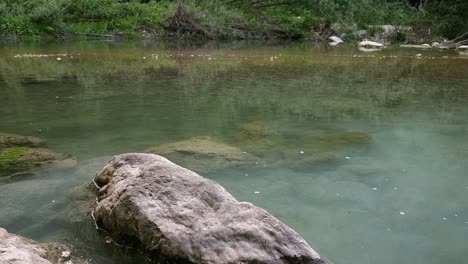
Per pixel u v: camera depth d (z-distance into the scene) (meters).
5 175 3.97
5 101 7.00
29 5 19.62
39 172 4.07
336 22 21.88
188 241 2.66
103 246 2.89
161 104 7.01
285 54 14.67
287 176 4.18
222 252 2.62
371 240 3.08
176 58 12.90
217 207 2.89
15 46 15.34
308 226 3.24
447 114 6.73
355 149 5.03
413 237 3.15
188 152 4.60
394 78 10.15
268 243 2.68
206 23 20.38
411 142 5.33
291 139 5.33
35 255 2.51
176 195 2.95
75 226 3.13
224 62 12.27
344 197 3.77
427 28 22.09
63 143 4.98
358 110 6.92
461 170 4.46
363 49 17.30
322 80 9.66
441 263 2.83
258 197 3.70
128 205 2.90
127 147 4.86
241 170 4.27
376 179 4.18
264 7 23.08
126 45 16.67
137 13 21.23
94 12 20.61
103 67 10.83
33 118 6.02
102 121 5.94
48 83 8.59
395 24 22.66
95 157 4.49
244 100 7.48
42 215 3.27
